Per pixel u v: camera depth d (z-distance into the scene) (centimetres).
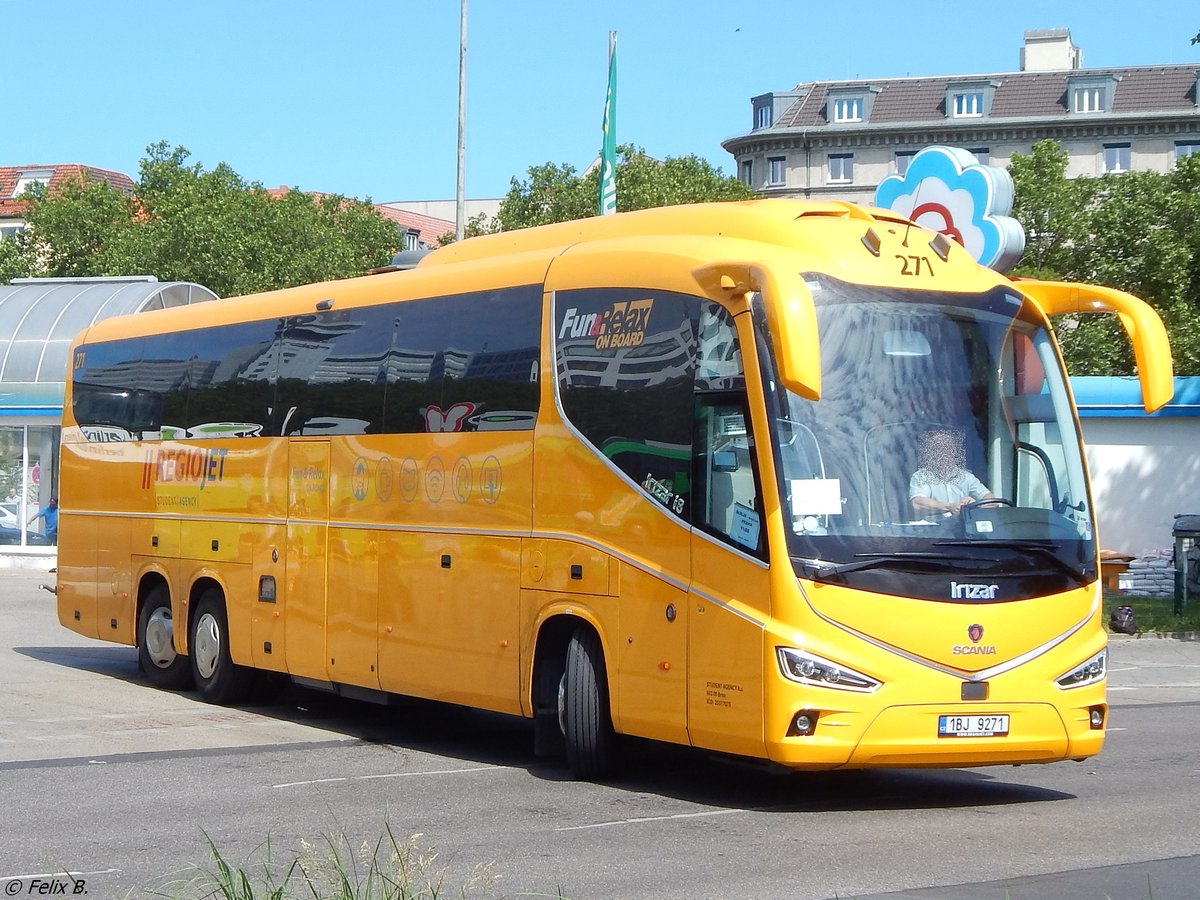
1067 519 1013
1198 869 802
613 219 1192
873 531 952
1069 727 980
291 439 1427
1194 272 4403
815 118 9994
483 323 1212
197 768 1163
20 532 3506
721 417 992
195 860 834
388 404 1303
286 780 1109
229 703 1553
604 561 1065
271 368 1474
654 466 1037
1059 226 4472
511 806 1002
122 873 803
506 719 1506
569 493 1103
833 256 1017
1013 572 973
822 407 970
